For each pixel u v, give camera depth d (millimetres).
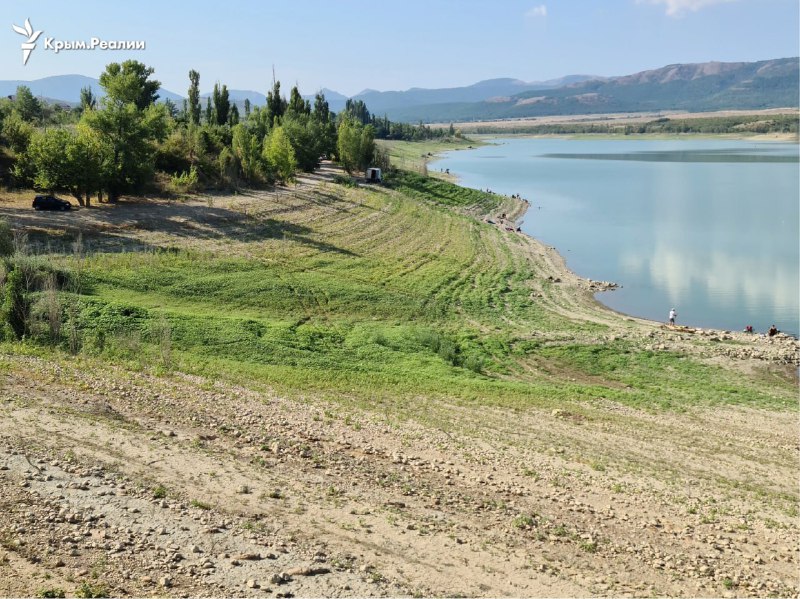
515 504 24016
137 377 32719
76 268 52500
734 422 38250
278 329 47000
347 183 122375
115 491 19422
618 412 38344
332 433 28922
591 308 65750
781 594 19453
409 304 59781
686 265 84812
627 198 146000
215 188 99375
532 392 40562
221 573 16203
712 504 26188
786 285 75625
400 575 17516
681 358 51250
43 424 23594
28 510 17516
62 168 74250
